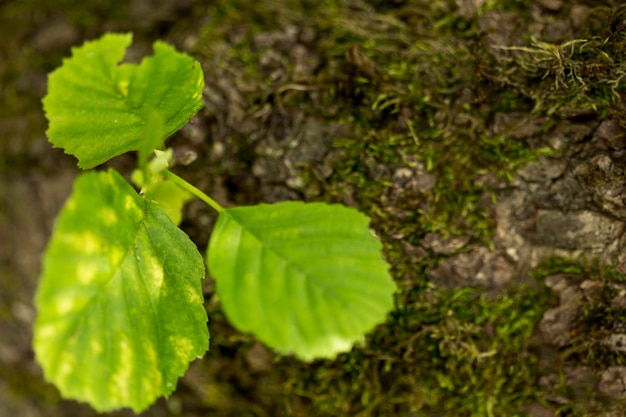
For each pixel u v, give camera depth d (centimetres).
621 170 39
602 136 40
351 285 34
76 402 51
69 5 49
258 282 34
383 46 42
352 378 43
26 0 51
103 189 34
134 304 34
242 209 35
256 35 44
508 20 41
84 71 34
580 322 41
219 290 34
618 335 40
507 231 41
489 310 41
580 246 40
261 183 43
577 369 41
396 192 42
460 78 41
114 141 36
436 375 42
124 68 34
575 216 40
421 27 43
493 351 41
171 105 36
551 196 41
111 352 34
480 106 41
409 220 42
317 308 34
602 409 40
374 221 42
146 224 35
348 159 42
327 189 42
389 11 44
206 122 43
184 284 36
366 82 42
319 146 42
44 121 49
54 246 32
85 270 33
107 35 34
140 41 47
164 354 35
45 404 52
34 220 50
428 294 42
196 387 46
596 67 39
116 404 34
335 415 43
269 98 43
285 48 43
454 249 42
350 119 42
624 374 40
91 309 33
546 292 41
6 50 51
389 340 42
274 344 33
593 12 40
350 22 43
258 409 45
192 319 36
